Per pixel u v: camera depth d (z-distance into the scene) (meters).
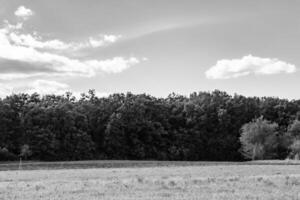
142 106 112.81
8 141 94.88
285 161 79.44
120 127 109.12
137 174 35.41
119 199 17.77
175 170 42.16
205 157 114.69
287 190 20.91
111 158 107.25
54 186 23.17
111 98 124.19
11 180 30.09
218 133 116.50
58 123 100.19
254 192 20.03
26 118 97.56
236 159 112.62
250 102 122.81
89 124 108.56
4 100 101.44
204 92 136.50
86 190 21.05
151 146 111.06
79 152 100.62
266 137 97.88
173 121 119.38
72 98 122.19
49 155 96.94
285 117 117.12
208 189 21.27
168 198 17.95
